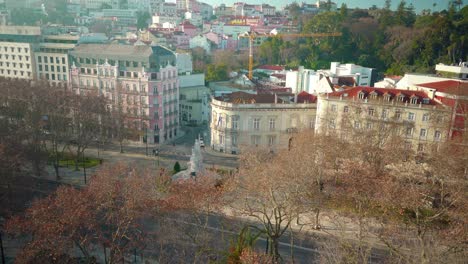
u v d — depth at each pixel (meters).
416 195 66.12
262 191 70.62
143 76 147.62
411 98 115.12
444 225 70.06
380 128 105.81
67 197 58.53
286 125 138.88
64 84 152.00
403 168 91.75
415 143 115.62
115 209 67.88
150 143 153.00
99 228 61.78
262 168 75.88
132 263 69.50
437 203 81.81
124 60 152.00
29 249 53.56
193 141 158.75
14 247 74.31
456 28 195.00
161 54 152.62
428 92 117.62
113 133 142.25
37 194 99.62
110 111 142.38
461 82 117.94
